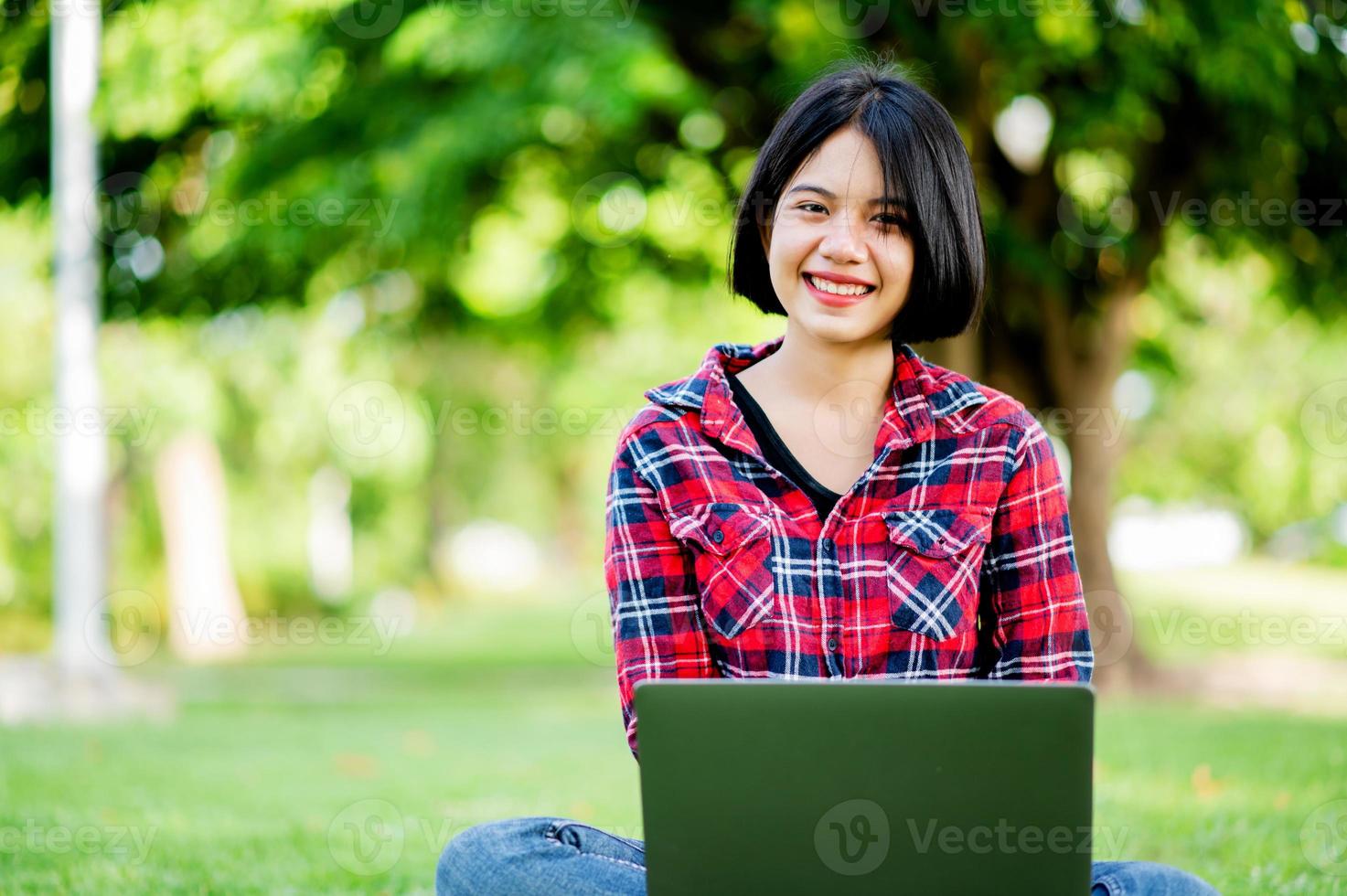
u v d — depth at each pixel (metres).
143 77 7.46
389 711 7.93
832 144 1.88
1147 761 4.79
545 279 9.16
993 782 1.52
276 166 7.61
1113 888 1.66
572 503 25.36
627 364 11.45
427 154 6.87
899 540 1.85
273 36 7.30
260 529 17.31
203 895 2.91
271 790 4.44
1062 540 1.92
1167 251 8.62
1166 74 6.82
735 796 1.56
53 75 7.80
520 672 11.88
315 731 6.47
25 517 14.57
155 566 16.22
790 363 1.98
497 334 10.01
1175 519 20.42
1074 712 1.50
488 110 6.76
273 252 7.68
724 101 7.48
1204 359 12.03
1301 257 8.23
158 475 15.88
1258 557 21.91
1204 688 8.38
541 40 6.72
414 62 7.21
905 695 1.52
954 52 6.64
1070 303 8.16
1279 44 6.55
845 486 1.93
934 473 1.90
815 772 1.54
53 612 15.06
